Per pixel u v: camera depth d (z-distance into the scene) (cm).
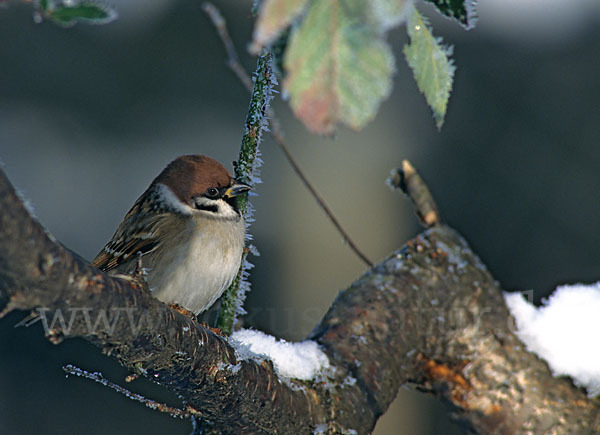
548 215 1398
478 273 488
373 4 192
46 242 275
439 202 1410
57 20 252
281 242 1391
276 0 188
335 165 1429
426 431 1240
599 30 1466
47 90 1500
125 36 1484
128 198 1498
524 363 466
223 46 1472
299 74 189
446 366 476
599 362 462
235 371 388
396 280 488
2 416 1219
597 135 1420
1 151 1477
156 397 1262
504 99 1455
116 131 1514
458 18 296
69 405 1244
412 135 1438
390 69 191
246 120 541
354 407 445
